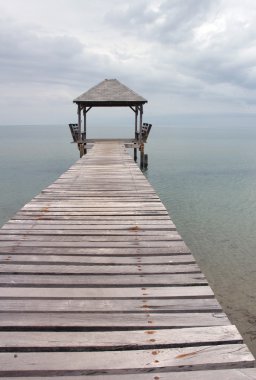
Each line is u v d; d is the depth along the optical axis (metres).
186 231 9.94
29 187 18.25
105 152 15.53
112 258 3.77
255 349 4.65
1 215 12.33
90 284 3.16
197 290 3.05
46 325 2.50
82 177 9.33
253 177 20.98
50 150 45.06
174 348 2.26
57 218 5.36
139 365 2.09
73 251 3.96
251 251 8.29
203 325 2.52
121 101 18.91
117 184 8.34
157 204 6.32
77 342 2.31
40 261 3.65
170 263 3.64
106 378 2.00
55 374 2.04
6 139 83.94
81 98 19.08
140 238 4.43
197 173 22.69
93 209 5.94
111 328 2.50
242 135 112.19
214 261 7.68
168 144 61.59
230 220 11.14
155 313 2.69
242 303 5.86
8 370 2.04
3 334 2.42
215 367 2.09
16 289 3.06
